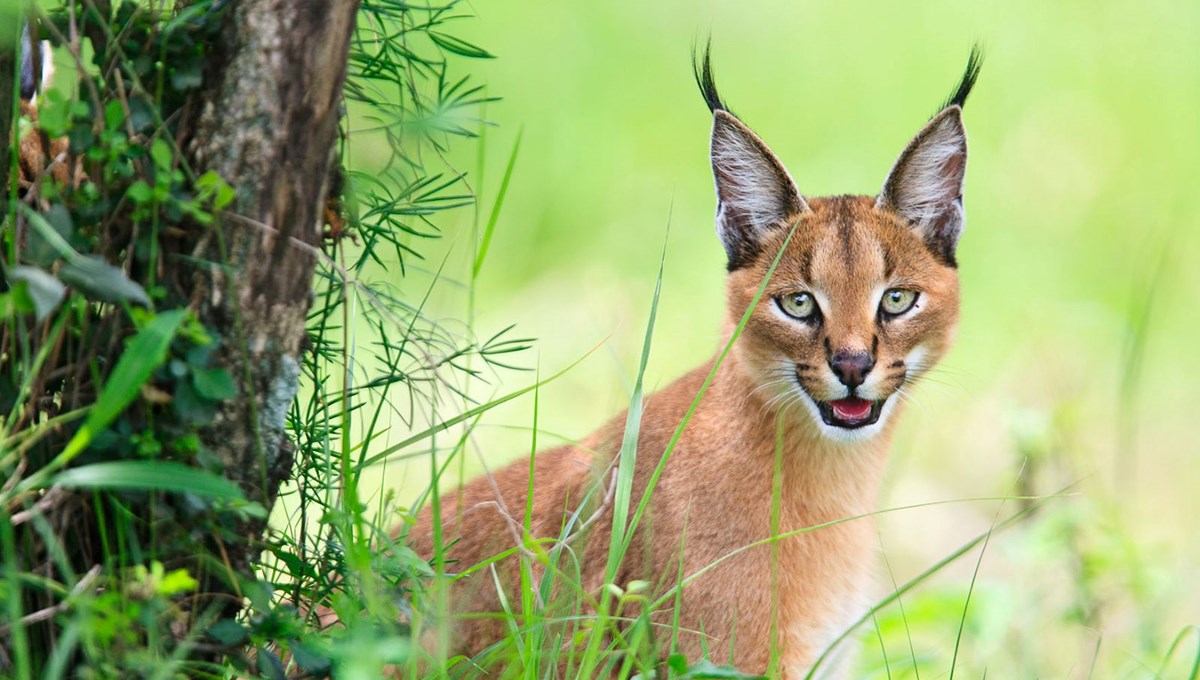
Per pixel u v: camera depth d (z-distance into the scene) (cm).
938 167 1016
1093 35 2294
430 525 1012
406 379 820
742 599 946
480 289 1761
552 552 851
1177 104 2197
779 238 998
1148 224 2025
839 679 1018
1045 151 2127
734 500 957
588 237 1912
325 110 688
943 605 1132
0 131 709
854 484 990
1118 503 1330
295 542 788
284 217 691
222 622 708
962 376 1727
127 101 695
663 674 923
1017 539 1201
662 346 1733
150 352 617
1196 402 1752
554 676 823
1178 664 1157
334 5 677
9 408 685
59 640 680
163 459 690
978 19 2322
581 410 1590
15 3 658
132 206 686
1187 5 2342
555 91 2080
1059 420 1272
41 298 614
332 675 723
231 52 682
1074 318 1855
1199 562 1457
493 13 2125
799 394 970
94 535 698
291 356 715
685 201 1978
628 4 2206
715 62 2195
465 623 966
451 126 822
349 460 750
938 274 1010
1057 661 1215
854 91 2203
